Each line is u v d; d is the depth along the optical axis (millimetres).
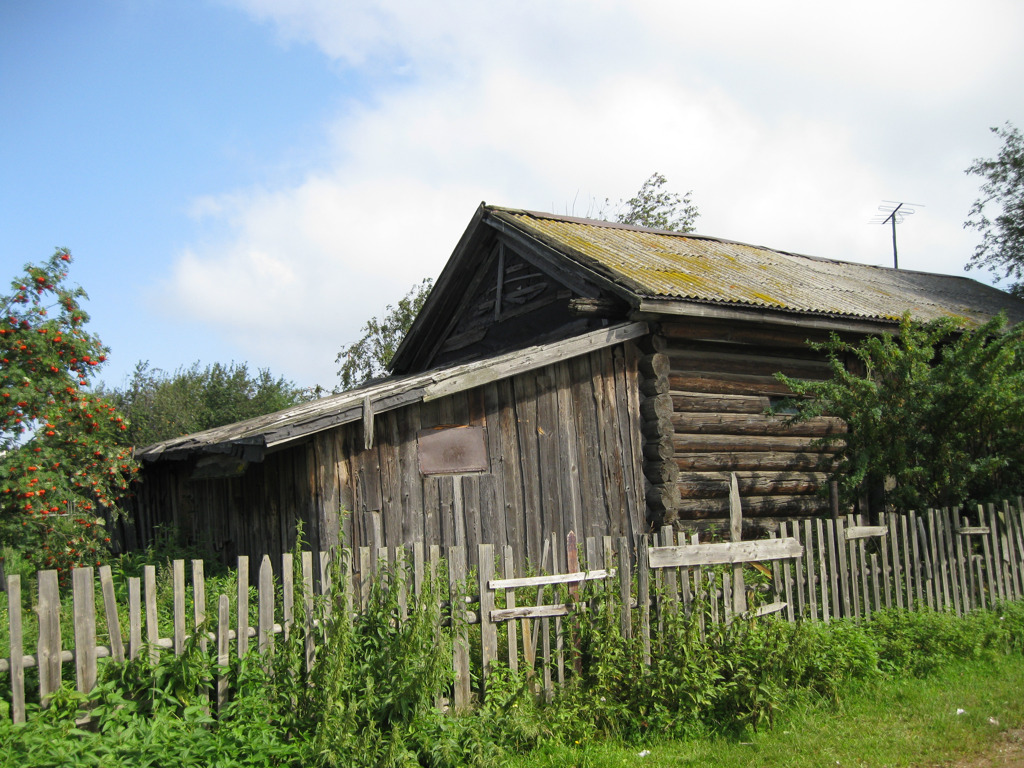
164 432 28203
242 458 7398
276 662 4867
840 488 9977
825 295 11609
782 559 6820
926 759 4984
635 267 10289
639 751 5195
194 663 4609
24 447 8914
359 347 25156
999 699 5988
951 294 15648
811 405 9383
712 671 5676
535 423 8805
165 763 4188
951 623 7273
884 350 9227
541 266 10984
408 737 4785
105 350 10172
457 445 8258
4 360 9344
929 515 8086
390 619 5164
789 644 5992
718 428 10008
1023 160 21266
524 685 5367
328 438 7535
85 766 3945
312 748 4508
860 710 5852
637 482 9422
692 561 6125
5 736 3996
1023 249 21734
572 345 8820
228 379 31594
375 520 7648
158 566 9000
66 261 9906
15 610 4246
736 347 10406
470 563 8125
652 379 9539
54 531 9000
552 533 8695
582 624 5719
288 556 5004
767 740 5309
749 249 15008
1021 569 8734
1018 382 8586
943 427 8930
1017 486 9125
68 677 4574
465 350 13547
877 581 7543
